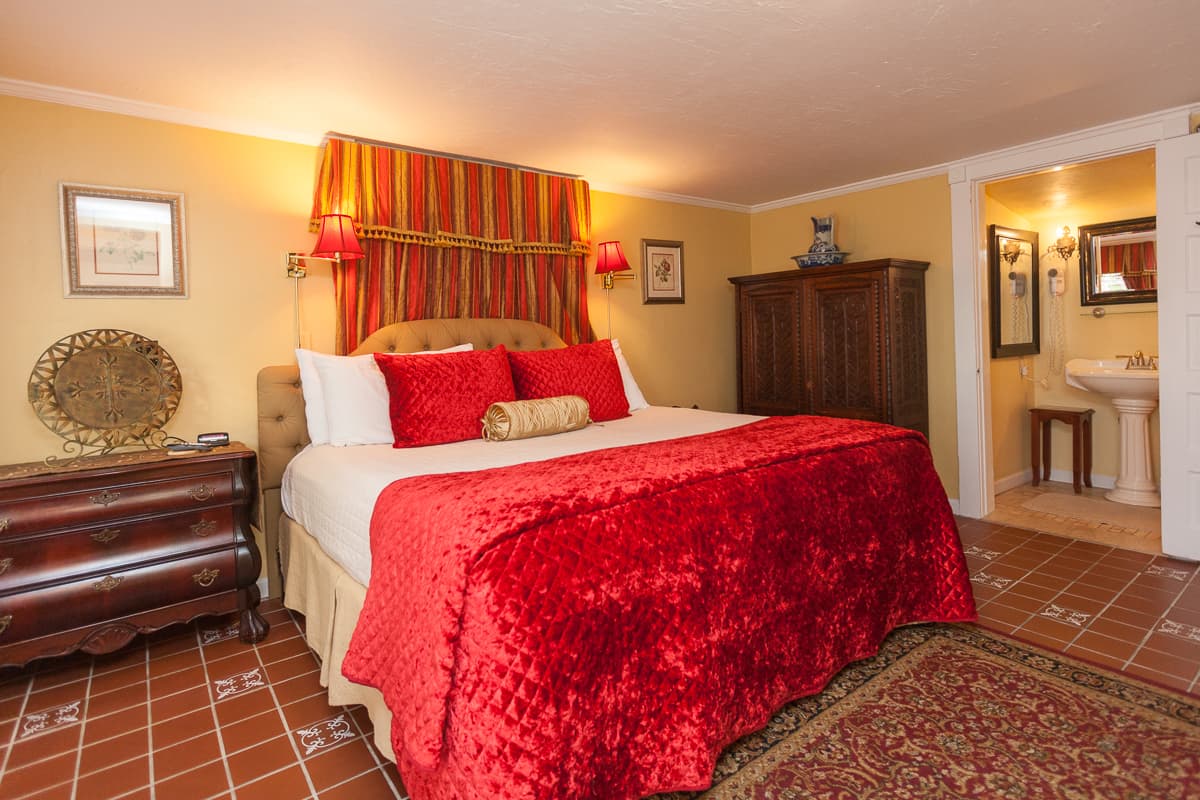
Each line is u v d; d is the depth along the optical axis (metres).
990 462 3.89
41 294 2.39
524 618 1.25
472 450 2.36
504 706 1.21
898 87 2.59
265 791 1.57
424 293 3.26
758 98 2.67
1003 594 2.64
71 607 2.09
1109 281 4.30
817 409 4.09
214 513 2.35
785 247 4.66
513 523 1.36
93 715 1.93
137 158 2.56
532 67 2.31
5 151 2.31
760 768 1.58
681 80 2.47
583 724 1.30
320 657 2.19
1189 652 2.10
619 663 1.38
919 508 2.29
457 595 1.28
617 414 3.16
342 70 2.29
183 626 2.60
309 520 2.34
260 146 2.85
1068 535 3.42
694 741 1.47
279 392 2.82
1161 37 2.20
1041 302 4.66
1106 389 4.02
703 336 4.63
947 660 2.09
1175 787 1.46
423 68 2.29
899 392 3.74
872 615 2.07
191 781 1.61
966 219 3.70
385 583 1.54
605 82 2.46
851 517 2.02
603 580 1.38
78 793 1.57
